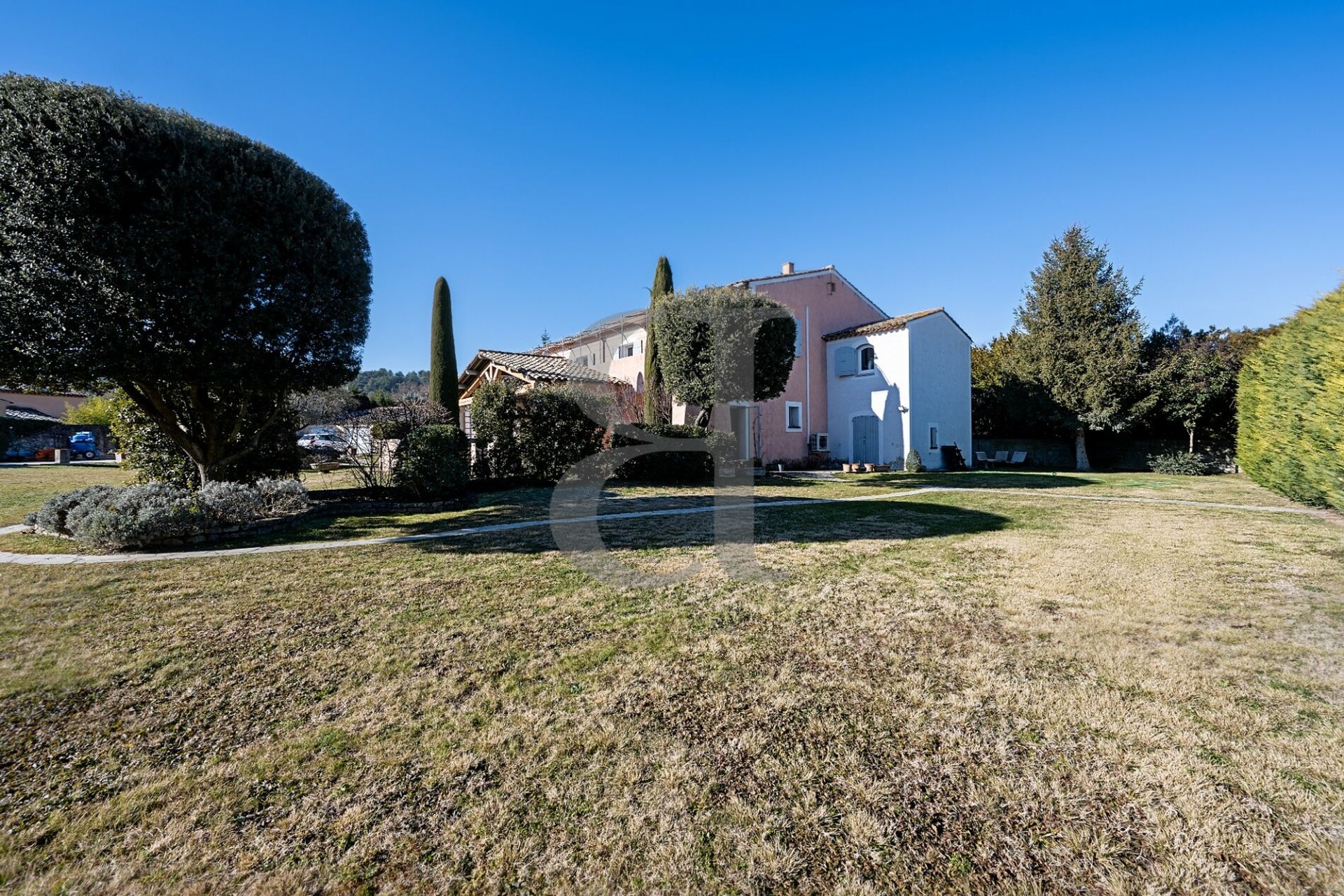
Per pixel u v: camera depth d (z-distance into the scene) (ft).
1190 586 18.19
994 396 87.04
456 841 7.35
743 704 10.82
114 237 22.93
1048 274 80.69
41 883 6.71
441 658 13.01
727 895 6.52
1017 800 8.05
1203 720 10.02
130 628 14.90
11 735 9.84
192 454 33.22
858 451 75.15
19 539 26.96
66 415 119.85
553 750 9.33
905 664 12.50
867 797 8.15
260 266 26.78
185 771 8.83
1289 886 6.52
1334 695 10.84
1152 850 7.09
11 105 22.44
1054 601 16.84
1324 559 21.57
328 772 8.80
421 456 37.04
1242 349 67.77
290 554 23.43
